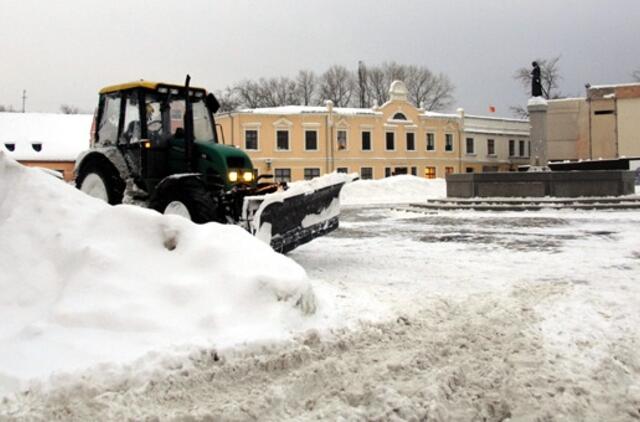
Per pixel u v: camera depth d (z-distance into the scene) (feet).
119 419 11.47
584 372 14.07
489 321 18.43
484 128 180.65
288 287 16.75
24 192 19.27
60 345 14.19
